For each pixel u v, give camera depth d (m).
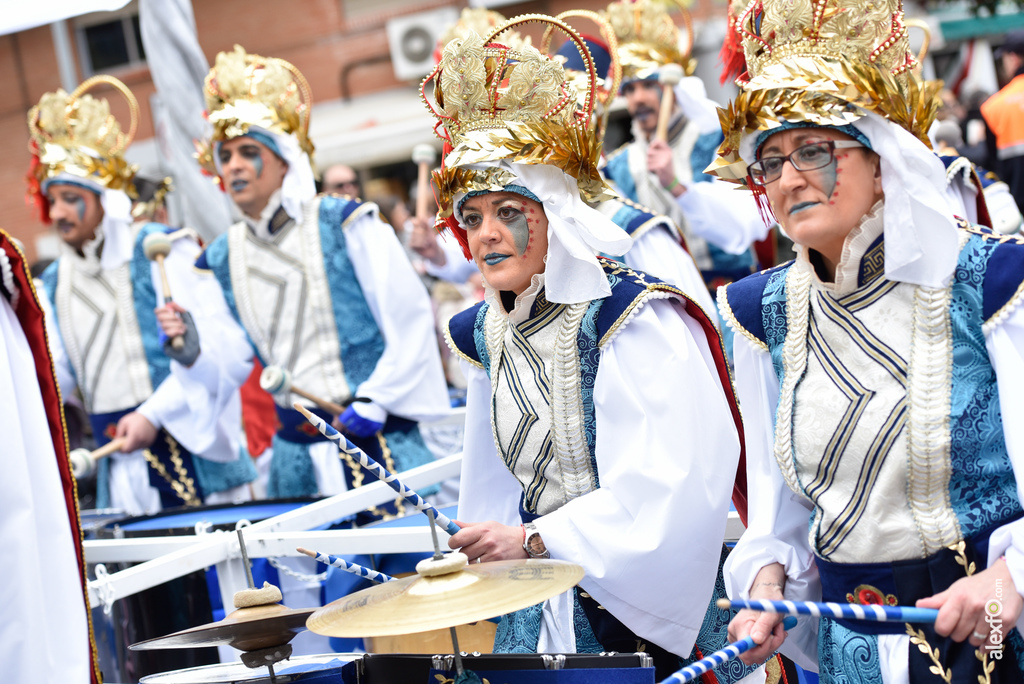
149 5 5.18
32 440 1.94
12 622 1.81
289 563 3.09
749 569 1.85
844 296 1.74
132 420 4.38
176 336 4.09
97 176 4.54
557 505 2.05
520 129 1.92
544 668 1.69
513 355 2.07
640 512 1.89
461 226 2.07
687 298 2.00
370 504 2.92
